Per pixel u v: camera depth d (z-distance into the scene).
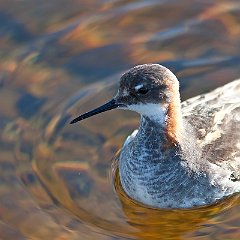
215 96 14.60
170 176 13.14
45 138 14.95
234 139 13.63
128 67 16.44
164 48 16.88
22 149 14.68
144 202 13.56
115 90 15.92
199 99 14.62
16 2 17.80
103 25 17.41
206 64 16.45
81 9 17.78
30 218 13.24
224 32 17.16
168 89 12.72
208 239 12.94
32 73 16.28
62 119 15.36
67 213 13.31
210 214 13.48
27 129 15.12
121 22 17.52
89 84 16.11
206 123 13.72
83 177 14.12
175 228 13.21
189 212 13.55
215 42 16.95
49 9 17.70
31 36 17.06
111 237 12.87
